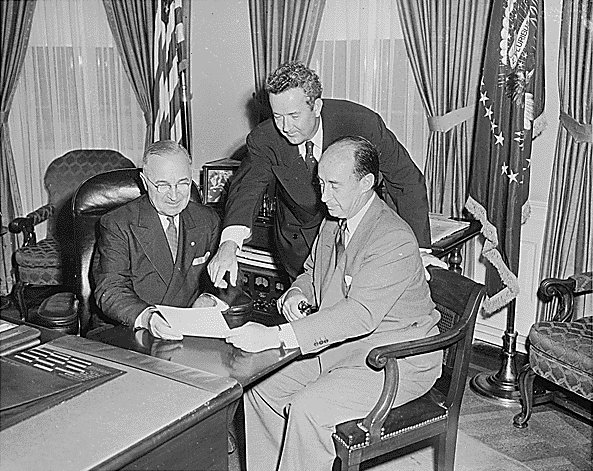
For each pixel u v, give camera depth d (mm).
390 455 2945
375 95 4285
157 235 2484
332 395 2236
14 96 5266
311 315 2137
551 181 3629
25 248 4512
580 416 3277
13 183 5246
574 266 3559
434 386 2529
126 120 5285
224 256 2480
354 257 2279
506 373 3514
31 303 4914
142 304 2264
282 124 2457
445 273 2461
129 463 1407
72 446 1414
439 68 3883
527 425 3199
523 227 3832
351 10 4266
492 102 3332
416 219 2869
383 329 2338
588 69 3342
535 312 3848
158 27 3955
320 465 2248
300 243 3014
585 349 2824
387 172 2836
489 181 3404
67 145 5355
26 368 1745
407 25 3963
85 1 5117
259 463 2564
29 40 5207
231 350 2012
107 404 1581
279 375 2486
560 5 3496
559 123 3545
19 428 1481
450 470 2408
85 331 2832
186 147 4246
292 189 2826
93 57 5207
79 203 2875
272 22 4535
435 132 3979
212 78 5039
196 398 1611
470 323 2293
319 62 4477
